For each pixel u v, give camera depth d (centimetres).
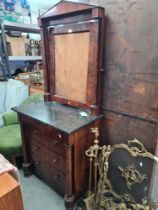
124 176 126
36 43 282
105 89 129
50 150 142
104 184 133
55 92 158
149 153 110
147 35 101
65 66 142
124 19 108
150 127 113
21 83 230
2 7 223
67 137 116
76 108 147
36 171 171
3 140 173
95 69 120
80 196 145
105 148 127
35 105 159
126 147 120
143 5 99
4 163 90
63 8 125
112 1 110
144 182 116
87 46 122
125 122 125
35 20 264
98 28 111
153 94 107
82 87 134
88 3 123
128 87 117
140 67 108
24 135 161
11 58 247
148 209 114
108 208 131
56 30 138
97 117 130
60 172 141
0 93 236
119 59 116
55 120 126
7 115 201
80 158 131
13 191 73
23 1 247
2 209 71
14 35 248
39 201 150
